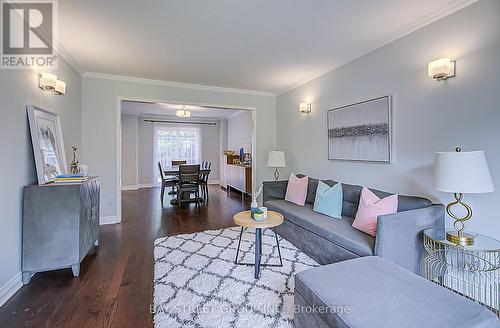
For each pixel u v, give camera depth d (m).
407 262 2.00
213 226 3.80
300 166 4.39
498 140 1.85
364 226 2.30
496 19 1.84
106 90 3.93
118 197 4.02
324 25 2.42
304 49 2.97
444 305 1.17
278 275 2.24
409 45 2.49
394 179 2.66
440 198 2.24
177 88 4.39
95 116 3.87
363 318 1.09
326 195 2.96
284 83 4.40
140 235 3.39
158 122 8.38
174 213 4.64
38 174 2.24
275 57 3.22
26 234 2.09
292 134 4.62
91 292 1.98
